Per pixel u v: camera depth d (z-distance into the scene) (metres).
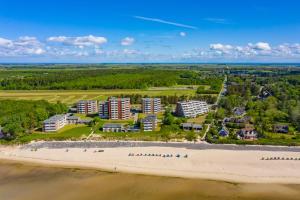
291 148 171.12
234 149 171.12
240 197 122.38
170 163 154.38
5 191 129.50
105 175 143.88
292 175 138.62
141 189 129.62
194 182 134.88
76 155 169.00
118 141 190.88
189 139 191.25
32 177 143.25
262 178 136.62
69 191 129.00
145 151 171.12
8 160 164.88
